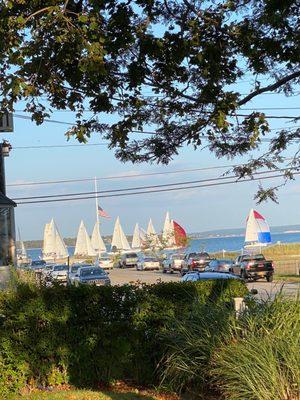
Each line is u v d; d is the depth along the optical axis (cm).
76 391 817
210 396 737
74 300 859
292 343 646
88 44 545
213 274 1641
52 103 700
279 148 826
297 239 16275
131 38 621
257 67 712
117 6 611
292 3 612
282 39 684
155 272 5275
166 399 772
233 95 666
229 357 671
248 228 5378
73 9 583
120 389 843
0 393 802
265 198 856
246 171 855
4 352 821
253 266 3441
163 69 688
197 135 784
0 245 1802
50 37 570
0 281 1291
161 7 700
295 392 615
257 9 698
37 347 834
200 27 688
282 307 748
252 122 671
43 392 812
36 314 841
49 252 7788
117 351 858
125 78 705
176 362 778
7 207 1795
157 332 858
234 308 807
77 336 853
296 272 4038
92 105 706
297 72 706
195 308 830
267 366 621
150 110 774
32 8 553
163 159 823
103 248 8781
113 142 770
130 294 877
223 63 697
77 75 642
